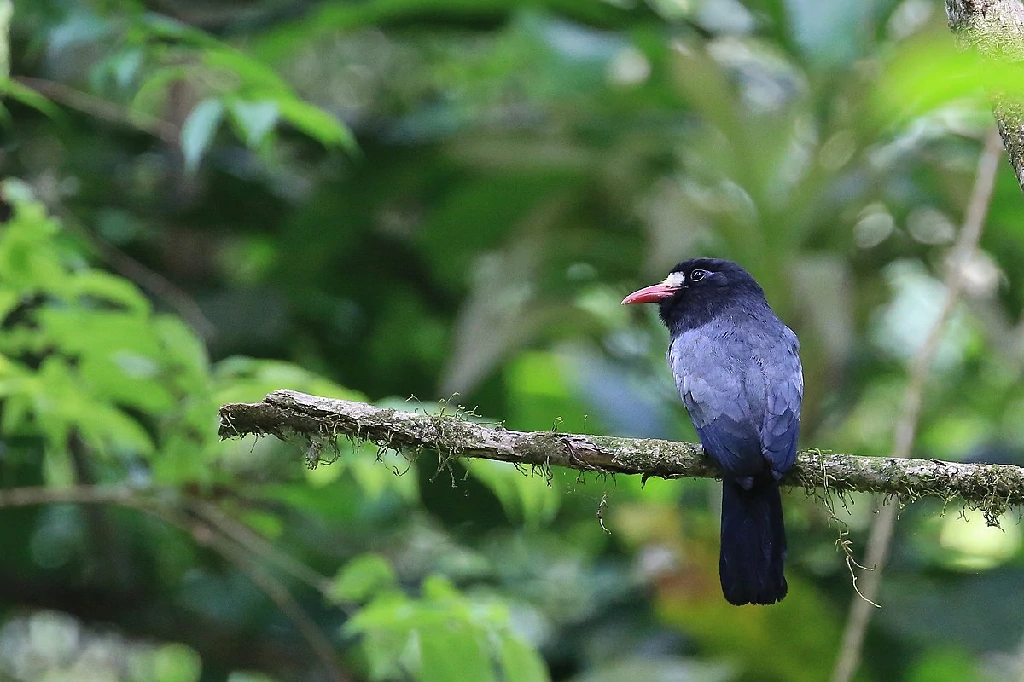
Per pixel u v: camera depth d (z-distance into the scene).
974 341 13.52
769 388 7.29
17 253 7.85
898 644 10.84
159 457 8.89
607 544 12.66
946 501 6.27
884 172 10.70
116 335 8.18
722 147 10.61
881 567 10.55
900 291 12.30
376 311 13.70
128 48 8.52
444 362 13.15
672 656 10.87
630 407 11.29
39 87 10.09
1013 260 12.14
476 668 8.10
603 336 12.39
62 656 15.91
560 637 11.74
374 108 15.34
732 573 6.90
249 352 12.46
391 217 14.05
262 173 12.96
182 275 13.73
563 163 11.82
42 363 9.43
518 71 14.74
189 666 15.46
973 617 10.23
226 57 7.93
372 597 9.48
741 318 8.49
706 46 11.59
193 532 9.32
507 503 8.50
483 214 12.98
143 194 13.43
